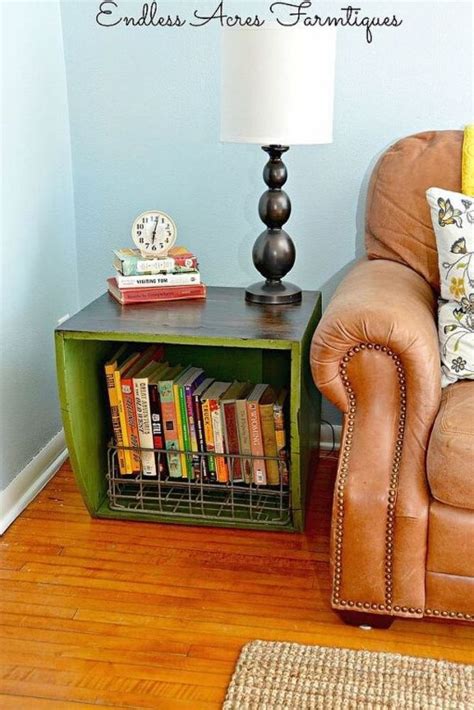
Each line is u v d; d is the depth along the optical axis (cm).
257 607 163
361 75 202
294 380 169
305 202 214
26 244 199
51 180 210
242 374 221
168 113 213
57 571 174
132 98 213
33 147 199
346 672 143
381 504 146
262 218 193
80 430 185
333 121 206
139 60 210
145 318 181
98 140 219
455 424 141
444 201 165
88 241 228
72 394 179
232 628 156
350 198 212
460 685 140
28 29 193
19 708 136
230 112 175
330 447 233
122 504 198
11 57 186
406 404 148
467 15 193
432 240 182
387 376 147
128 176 220
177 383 190
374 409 149
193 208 220
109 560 178
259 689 139
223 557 180
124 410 191
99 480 198
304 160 210
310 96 171
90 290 232
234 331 172
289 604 164
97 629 155
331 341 146
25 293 200
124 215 224
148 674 144
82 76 214
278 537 188
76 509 200
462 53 196
